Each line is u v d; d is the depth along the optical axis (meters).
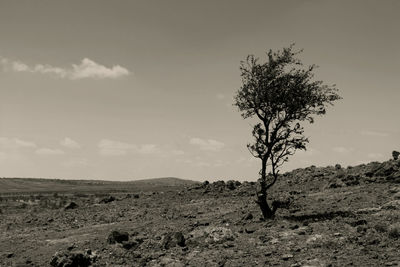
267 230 23.42
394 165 41.59
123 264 19.59
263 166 28.12
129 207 45.16
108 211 43.22
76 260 19.91
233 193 47.88
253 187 49.69
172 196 51.81
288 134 27.75
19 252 24.78
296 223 24.33
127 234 24.31
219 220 30.09
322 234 20.47
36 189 167.62
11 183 192.38
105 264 19.91
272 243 20.31
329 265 15.67
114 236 23.92
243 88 28.30
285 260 17.33
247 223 26.98
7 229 35.75
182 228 27.50
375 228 20.16
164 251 21.20
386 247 17.23
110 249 22.38
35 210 51.88
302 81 28.08
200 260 18.67
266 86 27.66
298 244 19.53
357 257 16.38
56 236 29.50
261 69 28.17
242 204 38.56
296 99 27.47
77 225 35.09
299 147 27.61
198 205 41.59
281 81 27.77
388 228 19.72
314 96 27.88
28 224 37.94
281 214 29.47
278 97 27.55
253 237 22.16
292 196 38.12
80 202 57.41
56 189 167.62
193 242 22.06
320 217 25.39
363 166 47.75
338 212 26.38
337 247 18.16
